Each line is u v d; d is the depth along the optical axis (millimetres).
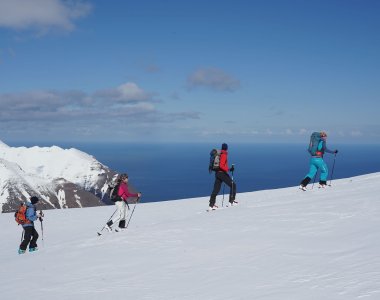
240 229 10477
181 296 6445
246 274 7004
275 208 12812
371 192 13367
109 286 7527
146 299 6535
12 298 7668
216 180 15883
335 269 6449
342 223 9484
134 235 12000
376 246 7273
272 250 8148
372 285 5484
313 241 8359
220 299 6039
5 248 15164
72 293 7410
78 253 11023
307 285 5957
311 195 15086
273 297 5699
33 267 10328
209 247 9234
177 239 10555
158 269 8188
